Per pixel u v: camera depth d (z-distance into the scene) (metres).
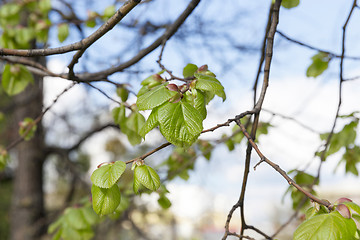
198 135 0.34
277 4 0.42
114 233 1.69
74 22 0.76
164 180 0.76
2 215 2.67
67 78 0.56
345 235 0.31
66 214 0.64
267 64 0.41
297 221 0.63
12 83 0.65
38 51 0.41
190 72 0.43
